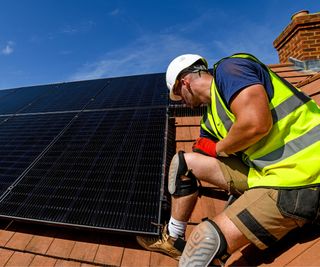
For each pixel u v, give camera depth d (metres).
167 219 2.40
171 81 2.10
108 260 2.09
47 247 2.28
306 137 1.50
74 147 3.54
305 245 1.52
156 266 2.02
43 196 2.72
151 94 5.28
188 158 2.05
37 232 2.49
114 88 6.40
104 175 2.87
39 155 3.50
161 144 3.24
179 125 4.11
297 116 1.53
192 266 1.54
